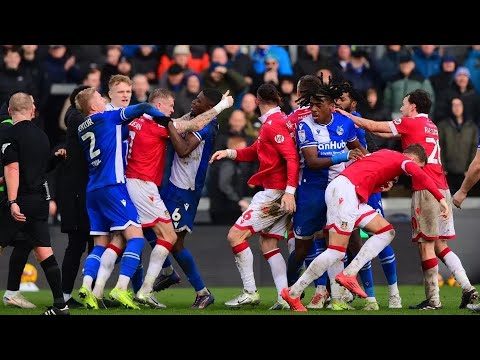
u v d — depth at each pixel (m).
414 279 47.03
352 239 33.47
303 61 53.75
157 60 56.28
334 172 32.06
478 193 54.25
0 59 53.84
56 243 45.31
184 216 33.66
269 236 33.12
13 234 31.84
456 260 33.59
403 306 34.75
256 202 32.78
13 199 29.66
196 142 32.53
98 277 32.34
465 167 53.38
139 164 32.66
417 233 33.28
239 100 52.41
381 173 30.78
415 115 33.75
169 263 35.72
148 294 32.78
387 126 33.50
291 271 33.94
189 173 33.53
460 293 41.62
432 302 33.38
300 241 32.66
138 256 31.98
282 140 31.98
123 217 32.03
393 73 55.84
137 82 50.12
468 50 59.31
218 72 52.34
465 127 53.28
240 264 33.12
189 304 35.78
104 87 51.34
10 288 33.66
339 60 54.38
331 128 31.73
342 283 30.34
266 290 43.84
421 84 55.19
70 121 34.47
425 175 30.48
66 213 34.31
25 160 29.97
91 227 32.72
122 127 32.16
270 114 32.56
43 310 32.19
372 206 33.53
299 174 32.50
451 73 55.84
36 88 53.47
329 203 30.59
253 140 50.59
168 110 33.88
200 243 46.84
